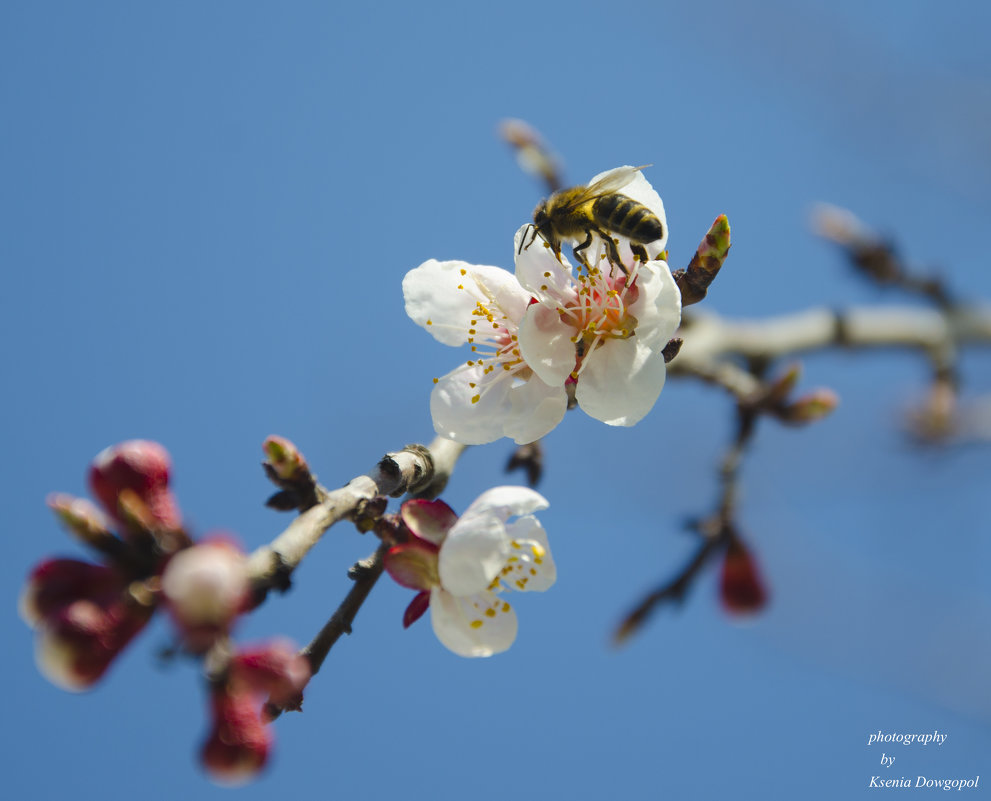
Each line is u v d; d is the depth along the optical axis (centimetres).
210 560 25
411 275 30
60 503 26
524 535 29
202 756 26
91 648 26
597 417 29
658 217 29
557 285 30
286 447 27
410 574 28
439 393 29
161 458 26
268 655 26
